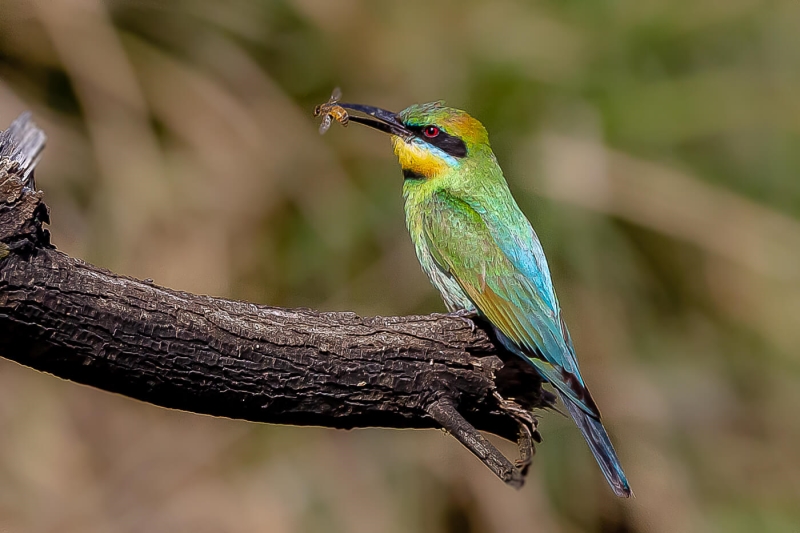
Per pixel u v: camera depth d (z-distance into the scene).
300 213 13.66
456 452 12.80
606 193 14.05
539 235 13.79
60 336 5.82
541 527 12.54
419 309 13.24
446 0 14.69
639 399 13.71
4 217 5.64
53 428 12.57
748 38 15.49
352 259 13.51
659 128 14.59
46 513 12.11
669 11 15.26
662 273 14.46
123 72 13.81
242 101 14.04
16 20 13.52
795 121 15.02
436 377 6.95
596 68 14.78
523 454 7.12
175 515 12.33
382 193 13.70
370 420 6.90
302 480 12.66
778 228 14.71
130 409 12.91
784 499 13.96
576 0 15.12
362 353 6.74
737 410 14.32
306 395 6.61
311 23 14.34
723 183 14.76
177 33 14.18
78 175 13.33
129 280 6.11
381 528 12.44
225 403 6.44
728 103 15.09
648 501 13.31
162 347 6.07
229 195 13.55
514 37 14.69
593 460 12.79
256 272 13.38
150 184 13.41
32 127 6.93
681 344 14.34
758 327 14.54
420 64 14.34
